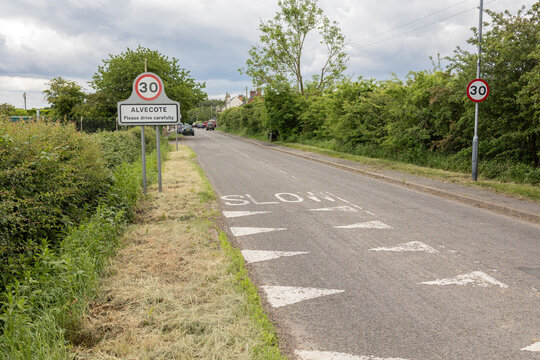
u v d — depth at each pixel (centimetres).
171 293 430
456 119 1498
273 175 1520
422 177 1359
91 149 684
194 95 4825
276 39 3869
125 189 799
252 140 4166
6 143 449
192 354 324
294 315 414
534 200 953
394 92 1916
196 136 5444
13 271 379
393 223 791
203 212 841
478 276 512
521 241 664
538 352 341
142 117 995
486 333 373
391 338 367
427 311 419
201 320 376
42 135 574
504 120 1210
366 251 618
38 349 308
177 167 1614
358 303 441
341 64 3897
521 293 460
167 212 830
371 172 1506
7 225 408
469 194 1036
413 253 606
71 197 590
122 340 340
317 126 3170
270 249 630
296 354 343
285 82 3438
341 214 871
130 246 597
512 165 1241
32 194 474
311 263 566
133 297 423
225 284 461
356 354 342
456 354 340
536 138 1231
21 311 332
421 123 1656
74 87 4009
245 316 387
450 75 1531
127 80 4106
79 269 451
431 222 798
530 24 1143
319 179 1414
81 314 377
